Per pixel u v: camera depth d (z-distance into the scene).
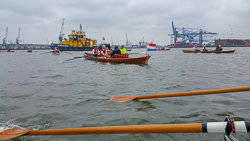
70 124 3.15
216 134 2.46
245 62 16.16
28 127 3.04
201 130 1.95
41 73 10.39
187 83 6.74
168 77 8.27
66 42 71.12
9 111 3.87
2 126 3.06
